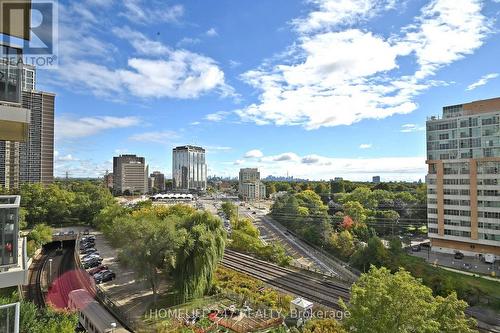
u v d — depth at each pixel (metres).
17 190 100.75
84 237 83.50
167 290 47.00
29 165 122.44
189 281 42.22
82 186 136.50
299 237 92.69
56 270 60.81
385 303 21.62
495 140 71.25
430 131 82.31
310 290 46.12
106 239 81.69
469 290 46.94
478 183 73.06
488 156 71.94
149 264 43.22
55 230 93.19
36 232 71.38
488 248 71.88
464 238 75.00
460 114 79.00
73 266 63.34
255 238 75.12
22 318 27.34
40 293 49.25
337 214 101.94
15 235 15.01
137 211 83.75
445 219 78.50
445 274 52.84
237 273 52.81
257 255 67.75
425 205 105.31
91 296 42.78
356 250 68.19
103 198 107.75
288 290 46.25
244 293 43.34
